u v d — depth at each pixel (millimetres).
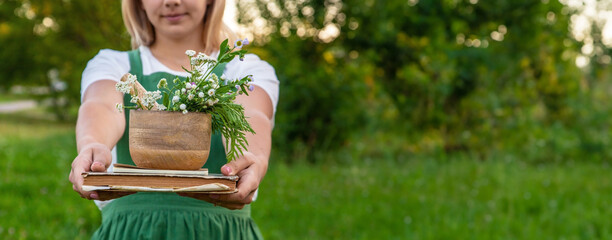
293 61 8414
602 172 8586
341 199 6297
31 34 17734
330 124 8602
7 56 18141
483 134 9234
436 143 9383
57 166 7934
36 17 17031
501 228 5176
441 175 7727
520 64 9055
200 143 1524
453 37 8906
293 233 5004
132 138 1523
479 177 7570
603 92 10773
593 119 10016
